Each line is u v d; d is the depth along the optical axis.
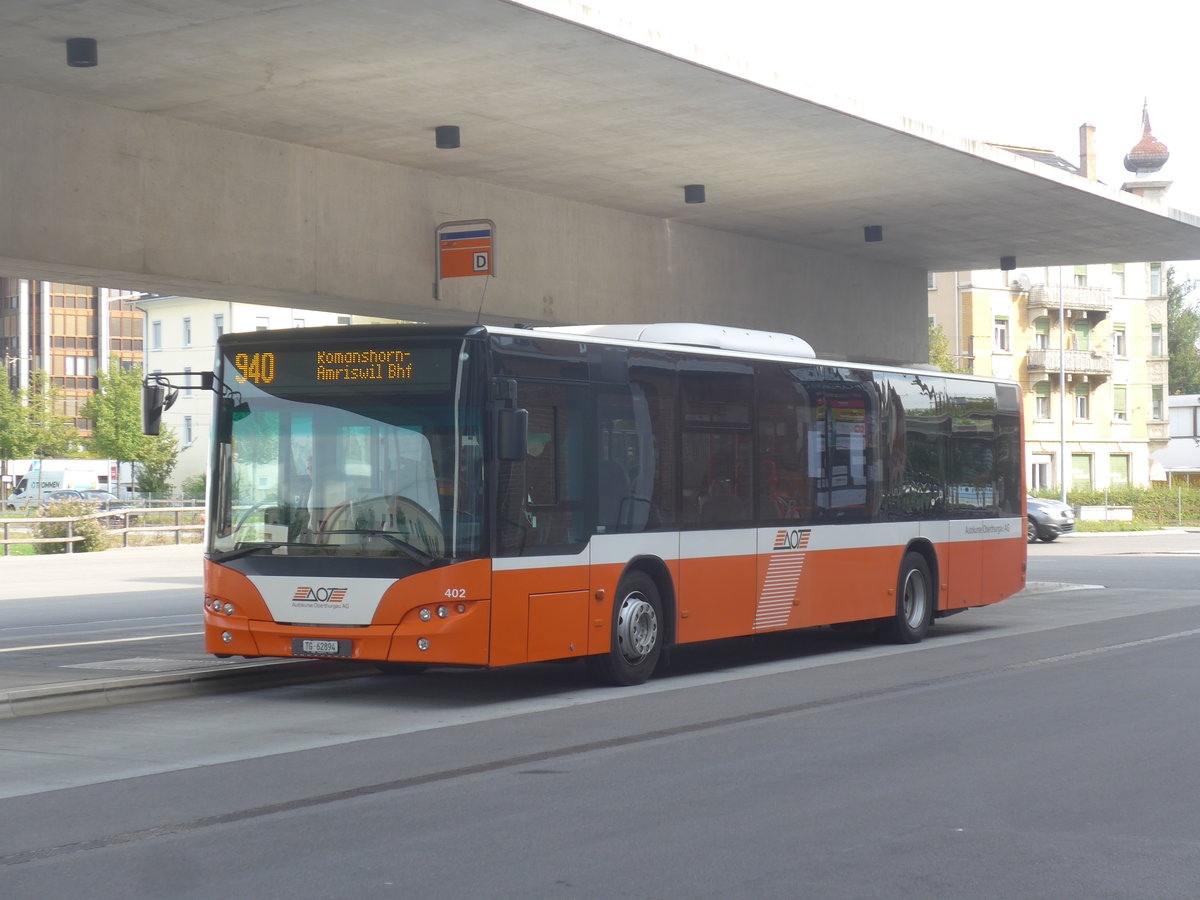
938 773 9.07
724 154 18.19
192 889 6.43
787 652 16.98
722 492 14.63
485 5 12.71
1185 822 7.69
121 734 10.95
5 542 38.19
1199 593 25.42
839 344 25.70
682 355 14.22
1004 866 6.77
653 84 15.14
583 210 20.95
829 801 8.23
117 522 46.44
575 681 14.13
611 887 6.41
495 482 12.11
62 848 7.24
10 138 14.62
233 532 12.60
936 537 18.06
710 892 6.33
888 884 6.45
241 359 12.76
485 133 16.94
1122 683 13.48
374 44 13.68
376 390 12.32
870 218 22.38
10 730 11.14
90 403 82.50
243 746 10.38
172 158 15.97
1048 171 19.69
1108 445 81.81
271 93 15.12
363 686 13.87
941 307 78.69
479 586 11.95
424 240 18.69
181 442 82.81
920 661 15.69
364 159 17.98
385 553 12.07
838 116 16.42
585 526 12.99
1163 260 26.61
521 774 9.16
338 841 7.34
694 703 12.48
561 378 12.85
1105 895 6.28
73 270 15.47
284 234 17.06
